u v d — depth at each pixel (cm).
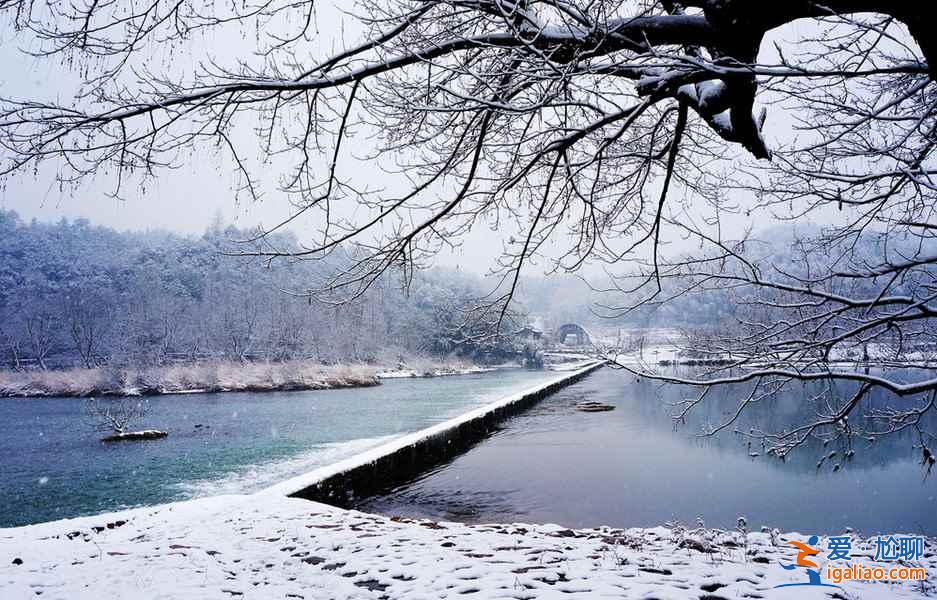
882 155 489
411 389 5091
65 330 7538
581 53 314
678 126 415
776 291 622
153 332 7544
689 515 1055
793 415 2128
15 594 499
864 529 966
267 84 375
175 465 1825
